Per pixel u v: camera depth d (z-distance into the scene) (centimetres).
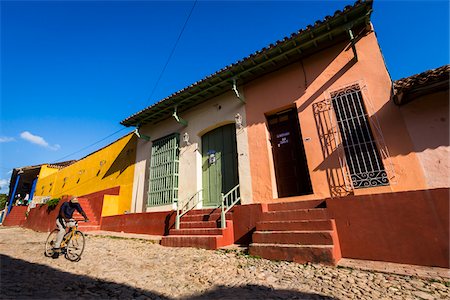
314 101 612
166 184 850
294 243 425
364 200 424
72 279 347
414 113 482
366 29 588
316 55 647
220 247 518
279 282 321
